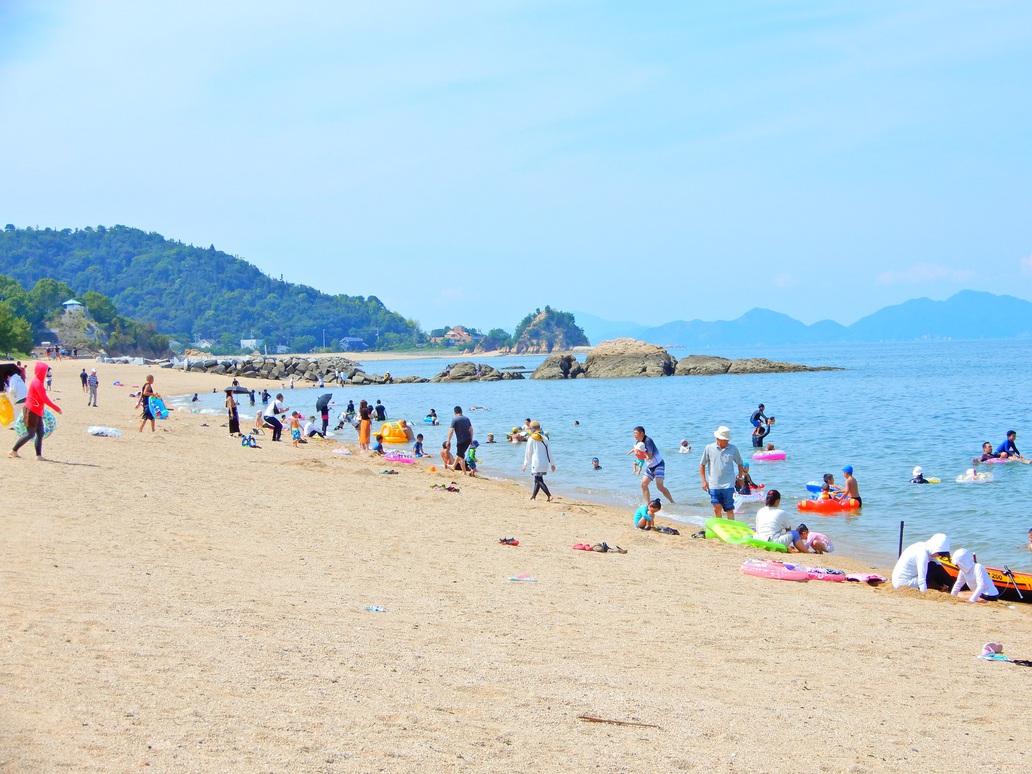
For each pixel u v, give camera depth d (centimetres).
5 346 11856
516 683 697
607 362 10162
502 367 17862
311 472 2158
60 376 8325
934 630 1004
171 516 1364
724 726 635
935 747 628
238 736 527
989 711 727
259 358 11325
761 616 1016
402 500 1805
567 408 5447
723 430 1717
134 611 791
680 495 2225
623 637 882
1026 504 2039
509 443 3428
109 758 478
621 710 652
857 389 6862
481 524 1573
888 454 3009
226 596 892
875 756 600
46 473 1680
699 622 968
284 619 823
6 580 859
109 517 1296
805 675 796
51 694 564
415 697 638
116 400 4944
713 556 1412
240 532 1291
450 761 522
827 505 1995
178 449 2423
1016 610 1131
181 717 548
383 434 3438
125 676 613
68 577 901
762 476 2572
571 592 1078
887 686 781
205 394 7144
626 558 1346
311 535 1329
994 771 589
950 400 5522
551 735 586
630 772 534
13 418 2300
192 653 684
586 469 2714
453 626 866
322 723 563
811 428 3984
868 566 1441
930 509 2005
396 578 1080
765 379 8806
